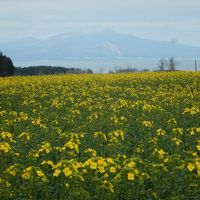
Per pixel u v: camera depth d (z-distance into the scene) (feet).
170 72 172.76
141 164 36.55
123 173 34.12
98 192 34.19
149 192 36.63
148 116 73.05
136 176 34.17
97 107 84.53
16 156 44.01
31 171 35.35
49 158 46.29
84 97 106.73
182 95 101.35
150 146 50.39
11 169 36.29
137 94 110.83
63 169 33.96
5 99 105.09
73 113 75.77
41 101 102.06
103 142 54.75
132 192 34.91
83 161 43.55
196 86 125.70
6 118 72.18
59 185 36.78
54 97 108.06
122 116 69.56
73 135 48.96
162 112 76.28
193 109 68.69
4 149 41.73
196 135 56.24
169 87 128.57
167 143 53.67
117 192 34.96
